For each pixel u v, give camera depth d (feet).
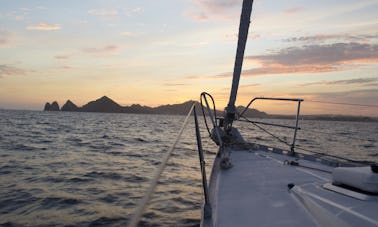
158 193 30.22
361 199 9.16
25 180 34.32
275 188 12.03
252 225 8.93
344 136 126.31
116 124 208.74
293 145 19.47
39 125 159.84
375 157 56.49
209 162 48.75
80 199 27.71
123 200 27.81
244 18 17.76
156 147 72.84
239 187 12.41
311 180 13.15
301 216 9.18
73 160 49.39
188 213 24.91
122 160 51.03
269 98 19.83
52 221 22.48
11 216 23.27
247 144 20.80
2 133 101.81
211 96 18.97
